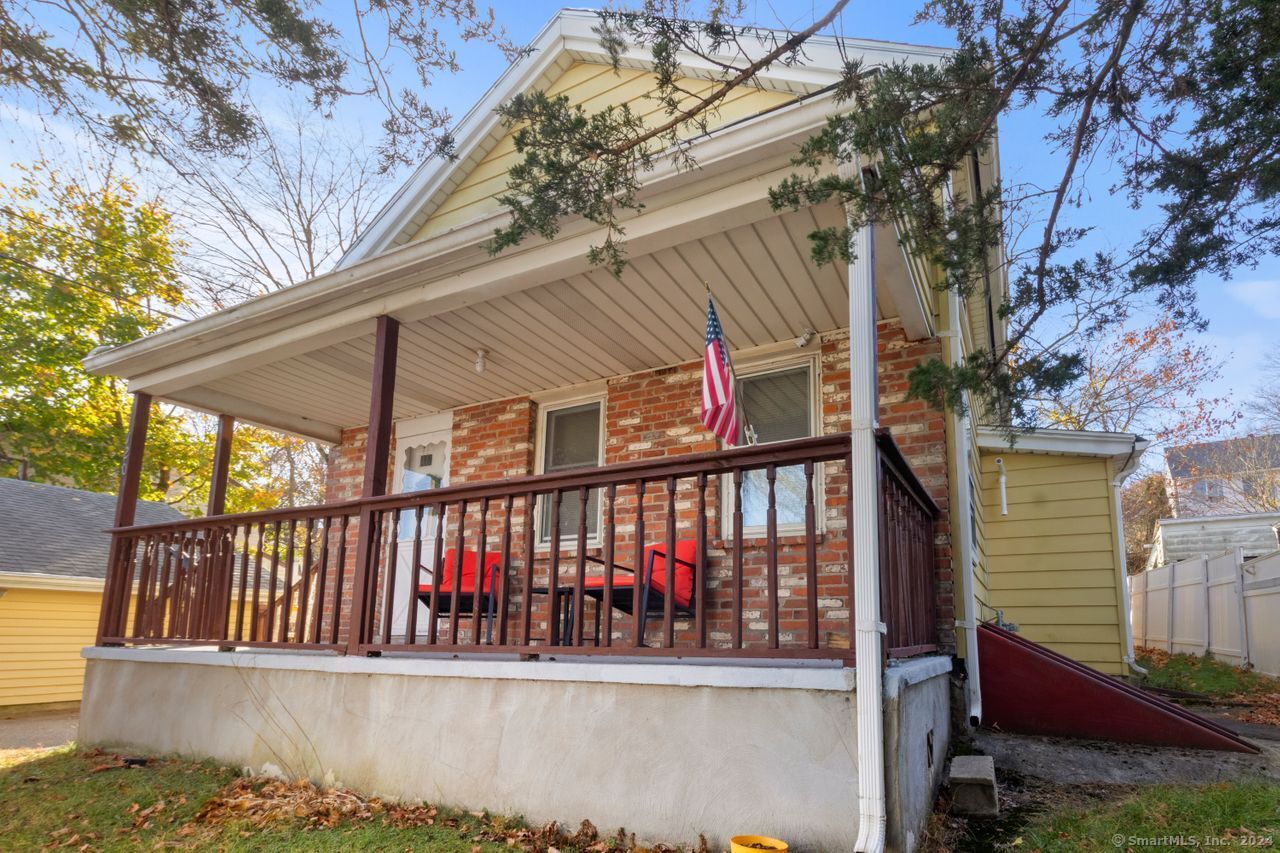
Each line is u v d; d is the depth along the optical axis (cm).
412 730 445
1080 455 927
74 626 1365
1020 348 409
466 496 471
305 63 486
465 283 530
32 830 426
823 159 395
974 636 539
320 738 481
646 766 364
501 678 418
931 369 375
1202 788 400
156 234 1700
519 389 786
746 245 505
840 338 630
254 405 848
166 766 538
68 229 1582
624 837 360
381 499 507
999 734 543
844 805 318
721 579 623
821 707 332
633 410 722
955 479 561
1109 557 898
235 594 1520
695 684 359
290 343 624
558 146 381
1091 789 427
